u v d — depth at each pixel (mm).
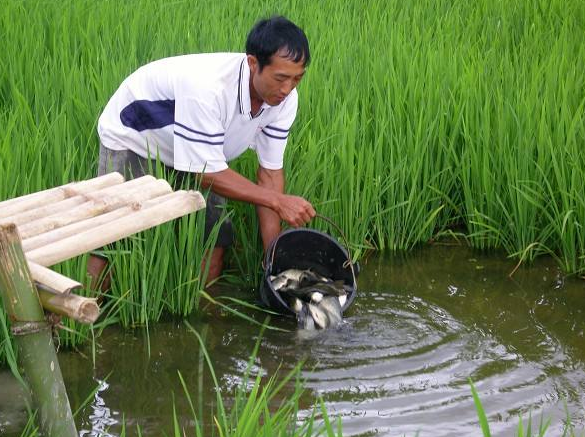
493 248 4094
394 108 4152
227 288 3748
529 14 5383
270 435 2443
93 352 3184
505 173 4059
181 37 4648
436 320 3533
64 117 3699
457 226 4250
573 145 3945
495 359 3293
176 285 3537
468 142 4078
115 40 4609
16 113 3760
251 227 3834
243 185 3350
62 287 2215
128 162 3447
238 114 3299
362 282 3803
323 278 3555
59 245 2293
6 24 4777
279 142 3504
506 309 3625
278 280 3494
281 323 3504
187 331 3445
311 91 4176
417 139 4008
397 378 3174
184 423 2943
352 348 3336
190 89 3230
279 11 5172
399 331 3447
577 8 5469
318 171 3812
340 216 3941
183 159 3297
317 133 4016
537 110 4125
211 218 3619
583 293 3748
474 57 4602
